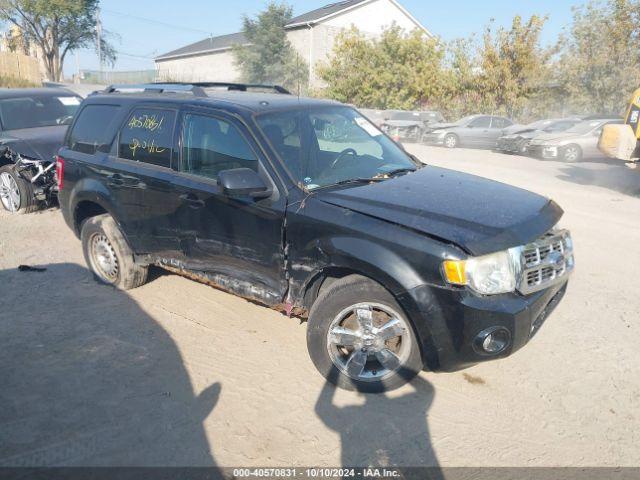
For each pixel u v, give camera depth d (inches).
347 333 141.3
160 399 141.8
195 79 1989.4
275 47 1422.2
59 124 359.9
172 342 171.2
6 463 118.6
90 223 209.0
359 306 138.2
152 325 182.4
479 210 136.3
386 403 139.6
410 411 136.5
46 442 125.5
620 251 263.3
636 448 123.6
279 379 150.6
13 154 315.0
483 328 123.9
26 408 137.9
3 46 1907.0
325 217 139.3
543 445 124.6
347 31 1348.4
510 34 1115.3
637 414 135.7
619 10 974.4
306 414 135.5
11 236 280.4
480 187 157.0
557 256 139.0
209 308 195.5
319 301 143.1
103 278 215.2
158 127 182.2
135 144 189.2
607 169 567.5
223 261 166.4
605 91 1005.8
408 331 133.6
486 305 123.1
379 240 130.3
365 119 193.9
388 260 128.0
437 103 1200.2
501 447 123.8
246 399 141.6
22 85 1218.0
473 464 118.6
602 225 313.6
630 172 502.9
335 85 1259.2
